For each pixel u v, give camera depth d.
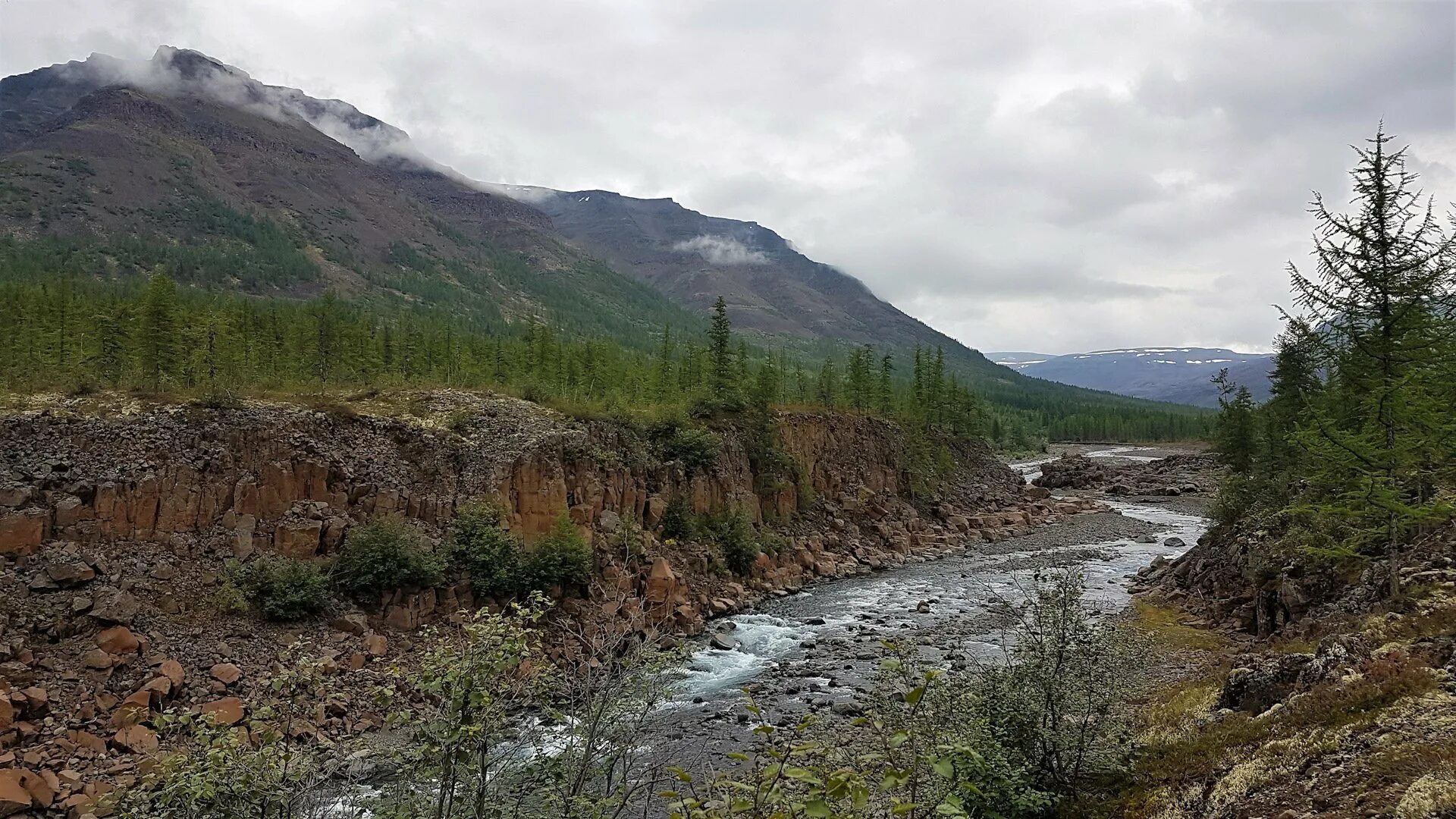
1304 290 22.94
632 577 39.88
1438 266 20.72
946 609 46.31
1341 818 10.51
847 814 8.27
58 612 24.75
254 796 10.58
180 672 24.89
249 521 31.55
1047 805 14.77
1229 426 55.72
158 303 45.94
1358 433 23.66
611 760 11.79
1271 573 32.06
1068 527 80.44
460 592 34.06
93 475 29.03
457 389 47.34
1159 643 30.45
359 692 26.45
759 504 62.00
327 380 53.53
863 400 101.56
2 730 20.73
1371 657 15.73
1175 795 14.25
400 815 10.78
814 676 33.16
